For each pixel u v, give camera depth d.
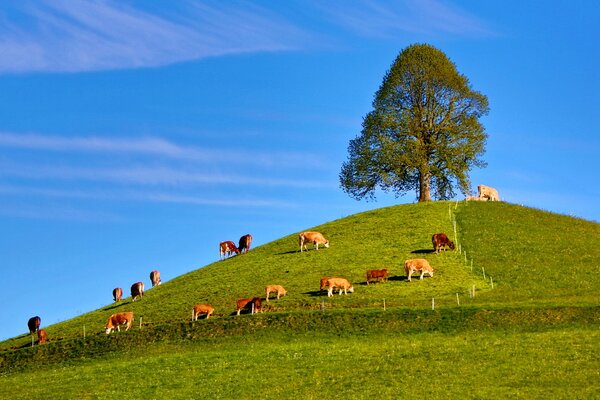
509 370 46.22
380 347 53.38
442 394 43.25
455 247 78.38
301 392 45.91
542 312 56.84
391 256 77.19
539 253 75.06
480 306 58.97
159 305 72.06
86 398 48.41
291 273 75.12
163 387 49.16
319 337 57.50
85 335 65.38
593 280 66.19
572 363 46.44
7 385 53.72
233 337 59.22
